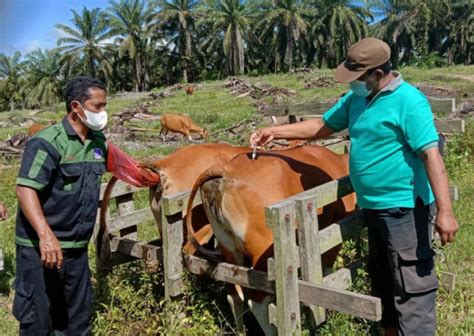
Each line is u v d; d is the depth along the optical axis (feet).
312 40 221.25
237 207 11.73
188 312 13.66
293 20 209.97
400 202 10.80
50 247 10.43
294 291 11.00
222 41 222.48
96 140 11.48
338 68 10.96
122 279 15.20
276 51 218.59
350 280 12.36
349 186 12.42
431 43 224.33
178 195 13.16
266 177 12.00
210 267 12.85
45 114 117.91
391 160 10.68
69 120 11.00
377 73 10.44
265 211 10.73
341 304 10.58
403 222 10.87
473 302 14.60
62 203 10.99
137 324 14.03
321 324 12.68
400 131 10.48
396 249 10.98
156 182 14.29
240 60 213.25
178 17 220.23
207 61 237.86
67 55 222.28
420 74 114.32
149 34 221.87
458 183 26.96
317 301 10.89
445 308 14.07
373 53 10.36
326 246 11.46
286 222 10.72
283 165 12.44
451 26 217.36
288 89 105.09
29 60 229.25
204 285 14.16
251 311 12.85
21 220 11.04
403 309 11.21
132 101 124.26
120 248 15.37
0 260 17.52
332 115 12.71
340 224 11.84
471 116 51.78
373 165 10.87
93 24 224.94
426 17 203.31
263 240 11.78
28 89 227.40
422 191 10.86
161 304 13.55
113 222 15.96
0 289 18.04
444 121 16.30
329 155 14.16
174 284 13.37
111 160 12.76
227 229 12.35
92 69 227.20
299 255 11.17
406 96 10.34
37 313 11.14
